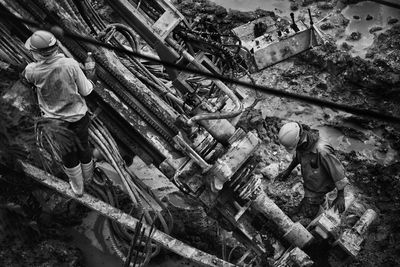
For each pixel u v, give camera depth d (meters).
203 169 6.51
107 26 7.35
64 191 7.18
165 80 8.31
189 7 10.59
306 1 10.52
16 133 7.56
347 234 6.88
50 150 7.18
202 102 6.70
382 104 9.08
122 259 7.41
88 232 7.79
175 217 7.81
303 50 7.61
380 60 9.35
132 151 7.38
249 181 6.76
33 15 6.99
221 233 7.70
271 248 6.92
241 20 10.28
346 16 10.24
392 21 10.01
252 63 7.58
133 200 7.03
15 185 7.56
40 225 7.68
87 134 6.65
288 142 6.70
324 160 6.77
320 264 6.95
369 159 8.47
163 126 6.90
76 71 6.23
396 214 7.89
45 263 7.27
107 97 6.93
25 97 7.60
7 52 7.27
